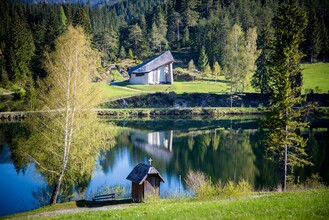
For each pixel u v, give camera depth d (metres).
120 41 166.38
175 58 148.00
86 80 33.00
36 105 33.75
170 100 104.06
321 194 20.55
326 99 95.88
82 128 31.41
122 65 137.12
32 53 111.00
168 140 65.62
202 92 107.62
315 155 51.75
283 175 37.38
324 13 154.50
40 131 30.88
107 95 104.44
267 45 42.03
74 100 30.55
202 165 48.09
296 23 40.41
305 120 83.25
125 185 39.38
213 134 70.69
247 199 20.20
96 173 44.53
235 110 96.56
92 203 30.30
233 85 108.44
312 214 14.01
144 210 18.98
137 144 62.38
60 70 31.98
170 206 19.56
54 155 30.88
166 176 43.03
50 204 30.81
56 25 114.81
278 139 39.03
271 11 160.50
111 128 34.66
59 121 30.44
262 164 48.19
